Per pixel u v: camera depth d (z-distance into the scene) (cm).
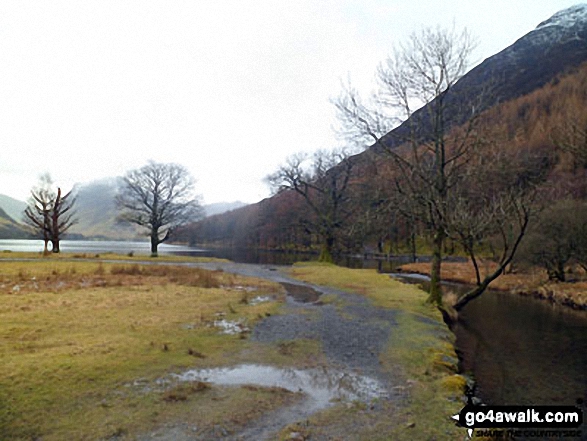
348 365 853
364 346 1011
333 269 3372
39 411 550
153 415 560
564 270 2842
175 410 581
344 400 659
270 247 10212
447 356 963
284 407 616
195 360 822
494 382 858
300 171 4694
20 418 527
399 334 1155
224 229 13800
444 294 2047
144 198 4738
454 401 679
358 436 532
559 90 7706
